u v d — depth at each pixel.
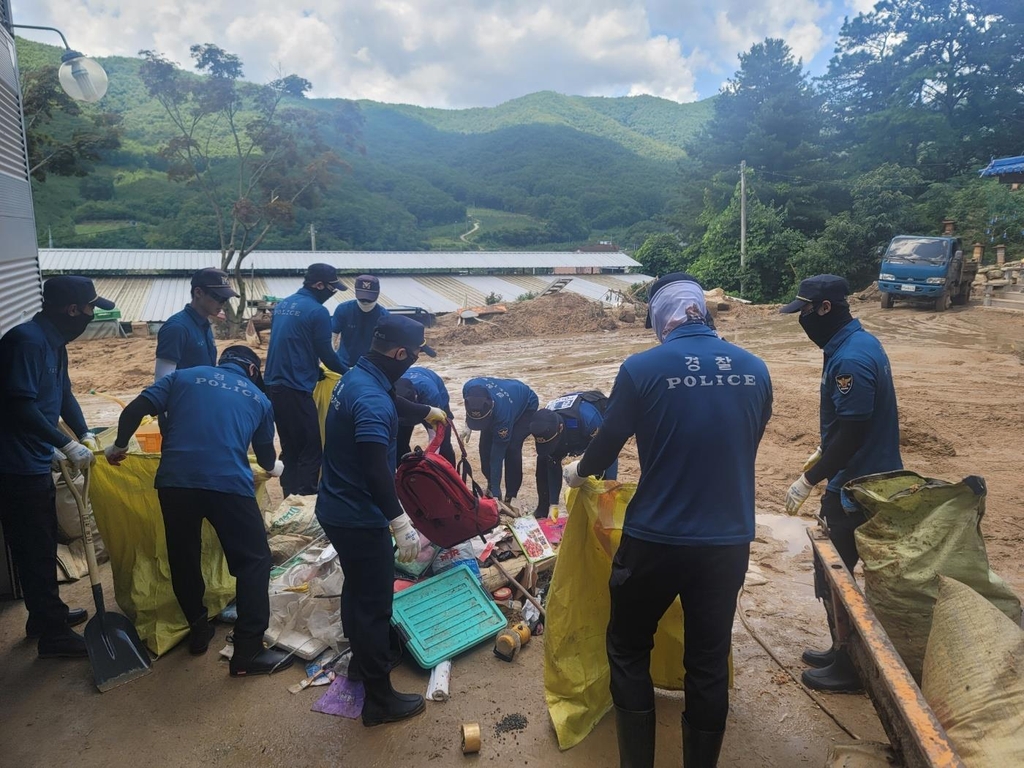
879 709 2.46
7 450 3.60
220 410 3.67
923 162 44.75
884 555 2.94
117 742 3.15
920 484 3.08
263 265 36.00
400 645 3.79
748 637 3.92
